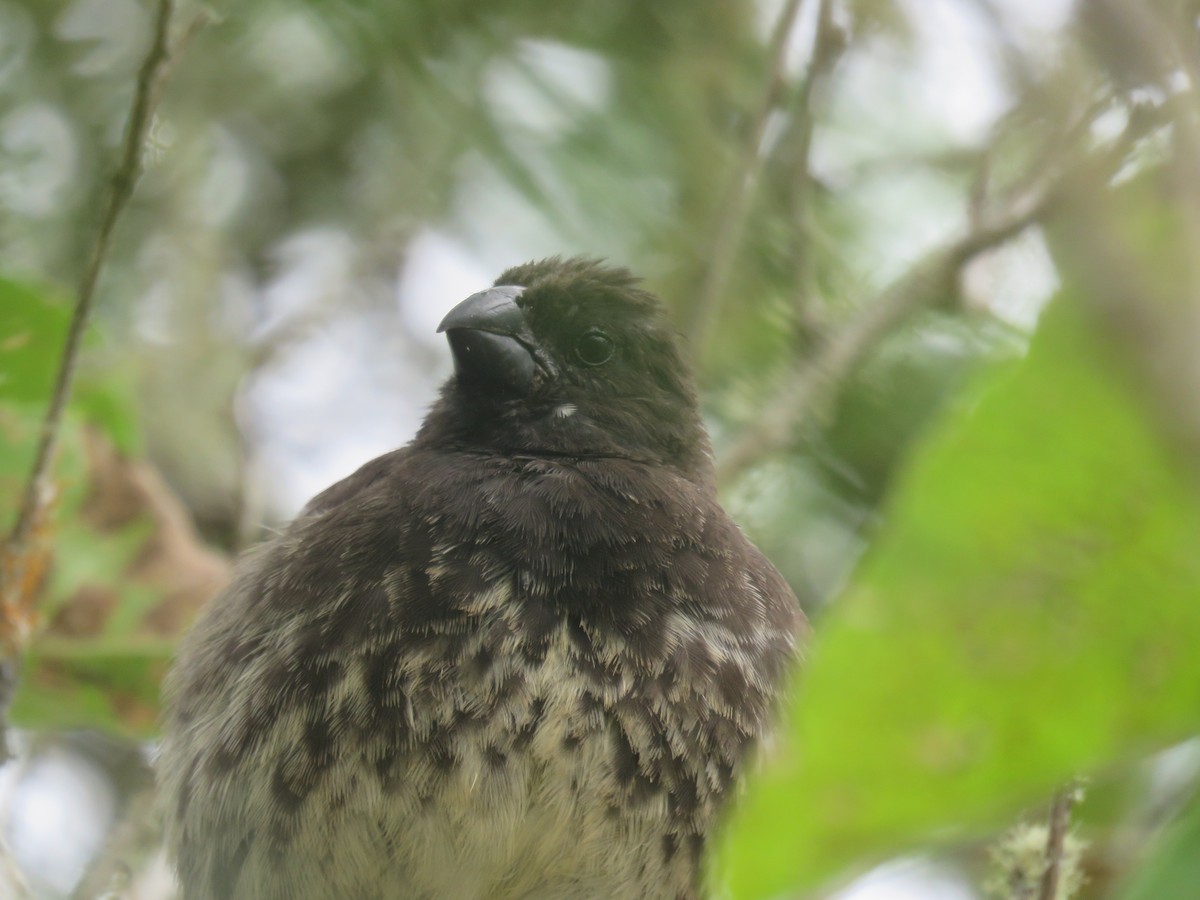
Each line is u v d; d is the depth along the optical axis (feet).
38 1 37.50
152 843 32.96
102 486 29.01
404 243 38.99
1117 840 19.36
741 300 36.81
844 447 36.14
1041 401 9.74
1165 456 9.64
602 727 24.03
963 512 9.80
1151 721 9.97
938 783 9.59
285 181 40.16
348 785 23.82
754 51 37.37
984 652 9.74
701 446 31.24
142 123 22.77
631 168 37.47
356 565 25.03
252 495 36.22
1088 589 9.86
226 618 26.14
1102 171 10.22
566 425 29.76
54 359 27.63
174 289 39.42
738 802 24.57
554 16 36.96
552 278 30.94
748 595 26.09
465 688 23.95
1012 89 17.57
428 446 29.91
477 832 23.72
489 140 37.52
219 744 24.81
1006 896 19.92
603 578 25.18
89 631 28.94
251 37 37.32
